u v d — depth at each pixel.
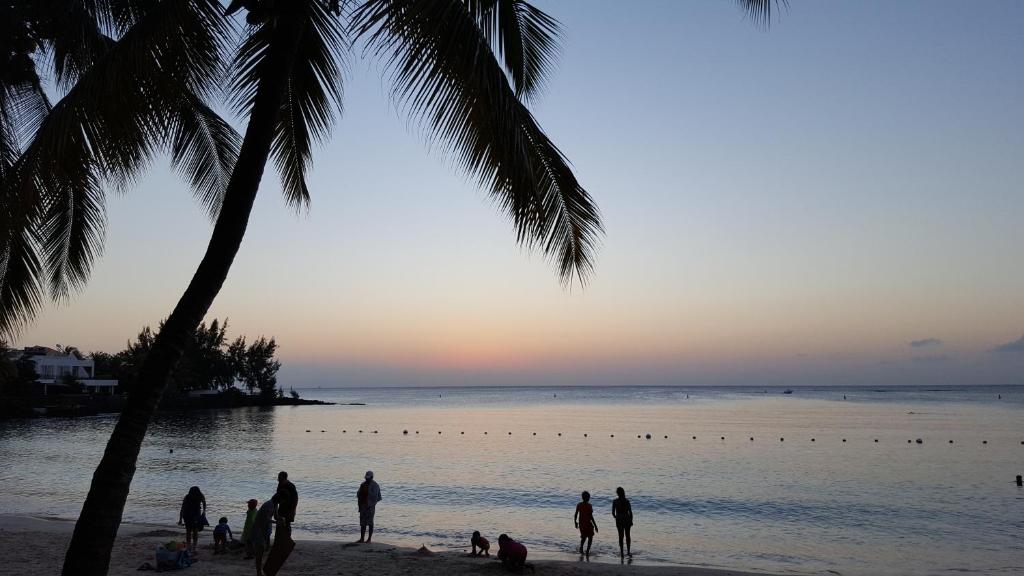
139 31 5.86
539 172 6.31
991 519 25.59
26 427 71.62
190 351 117.25
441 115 5.79
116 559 14.69
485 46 5.62
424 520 25.27
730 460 46.62
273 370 139.12
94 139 5.80
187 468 40.56
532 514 26.80
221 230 5.60
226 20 6.34
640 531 23.56
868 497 30.69
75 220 11.12
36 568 13.36
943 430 72.12
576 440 64.56
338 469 40.97
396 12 5.26
